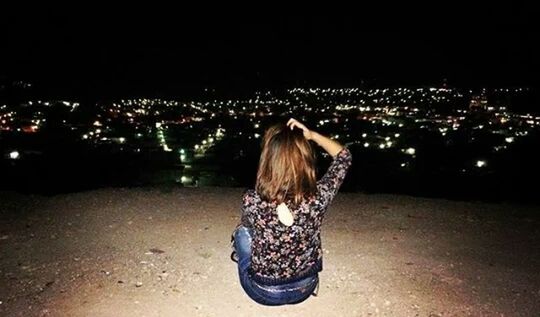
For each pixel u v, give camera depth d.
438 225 5.29
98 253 4.36
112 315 3.25
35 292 3.57
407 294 3.60
